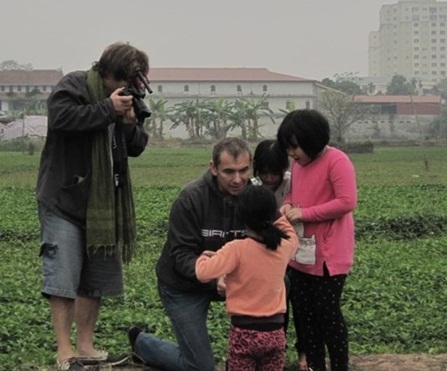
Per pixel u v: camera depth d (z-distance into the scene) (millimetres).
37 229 18719
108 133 6215
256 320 5641
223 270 5543
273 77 119812
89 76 6258
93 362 6578
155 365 6535
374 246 16719
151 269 13766
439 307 10422
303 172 6312
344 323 6320
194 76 120188
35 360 7582
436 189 30844
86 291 6539
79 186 6191
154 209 22969
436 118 98688
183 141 88125
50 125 6125
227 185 5801
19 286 11828
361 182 35906
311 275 6281
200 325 6125
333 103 78250
